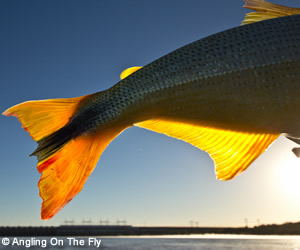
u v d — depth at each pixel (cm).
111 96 40
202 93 38
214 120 38
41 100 39
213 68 37
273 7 40
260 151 38
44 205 34
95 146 39
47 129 38
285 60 36
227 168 39
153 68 40
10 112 38
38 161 37
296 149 35
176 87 39
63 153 37
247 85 36
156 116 40
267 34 37
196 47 39
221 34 38
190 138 40
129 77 41
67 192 35
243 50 37
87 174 37
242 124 38
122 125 40
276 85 36
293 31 37
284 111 36
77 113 39
